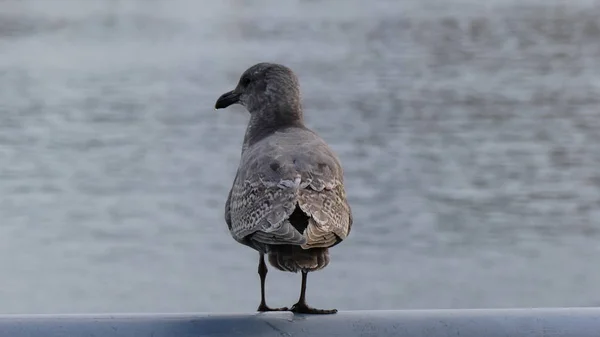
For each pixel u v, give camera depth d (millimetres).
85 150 21828
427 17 50062
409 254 15531
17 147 21953
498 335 5598
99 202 18094
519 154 21688
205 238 16141
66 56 37281
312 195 6973
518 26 45344
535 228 16875
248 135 8484
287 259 6758
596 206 17984
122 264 15078
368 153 21812
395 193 18734
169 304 13672
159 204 17969
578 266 15141
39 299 13758
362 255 15367
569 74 32875
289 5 56969
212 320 5742
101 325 5625
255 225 6930
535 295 13992
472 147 22281
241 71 34344
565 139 22938
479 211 17703
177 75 33062
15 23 48219
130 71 33750
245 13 54312
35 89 29344
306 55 38531
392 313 5770
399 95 29531
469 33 44000
